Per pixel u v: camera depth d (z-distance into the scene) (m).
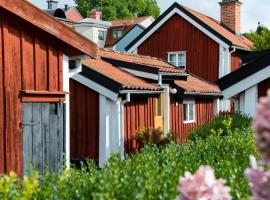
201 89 18.25
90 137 13.47
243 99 11.96
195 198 2.48
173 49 23.97
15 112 8.15
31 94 8.41
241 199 3.64
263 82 11.55
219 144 6.96
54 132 8.98
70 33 8.88
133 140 14.51
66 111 9.24
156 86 15.05
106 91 13.08
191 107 18.53
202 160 5.72
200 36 23.27
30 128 8.45
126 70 15.66
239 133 8.29
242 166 5.24
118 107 13.26
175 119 17.25
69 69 9.79
